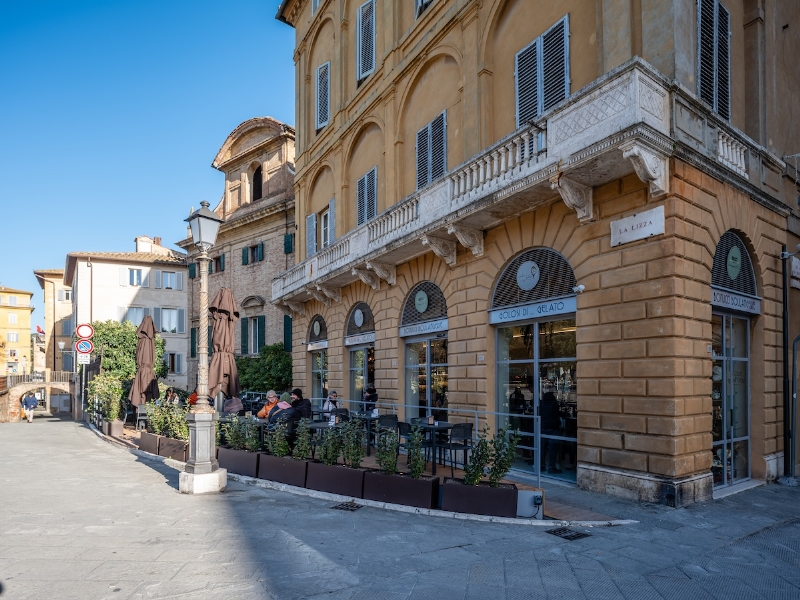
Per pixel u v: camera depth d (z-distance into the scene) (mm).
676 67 8922
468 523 7191
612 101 8469
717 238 9430
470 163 11492
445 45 14242
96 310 40375
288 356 27516
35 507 8195
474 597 4922
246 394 26312
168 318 41938
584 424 9586
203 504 8328
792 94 12523
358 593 4945
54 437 21891
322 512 7758
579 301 9820
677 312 8391
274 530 6863
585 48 10406
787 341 11227
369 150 18438
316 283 19141
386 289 16203
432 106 14992
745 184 10102
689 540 6703
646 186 8852
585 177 9289
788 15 12617
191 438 9406
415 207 13508
